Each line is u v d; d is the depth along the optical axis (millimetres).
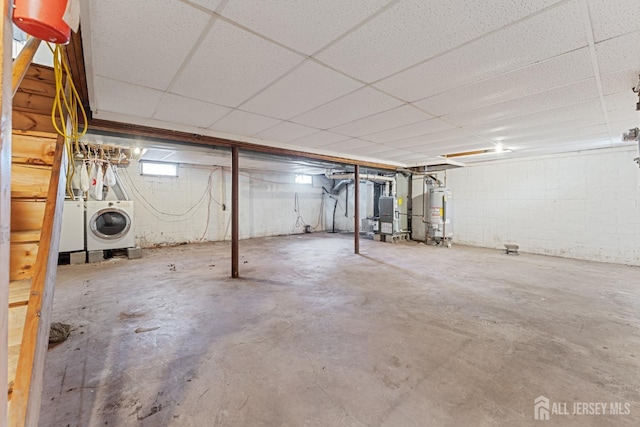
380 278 4074
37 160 1497
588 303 3049
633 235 4695
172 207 7012
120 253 5727
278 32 1569
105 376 1805
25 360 934
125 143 3805
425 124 3359
